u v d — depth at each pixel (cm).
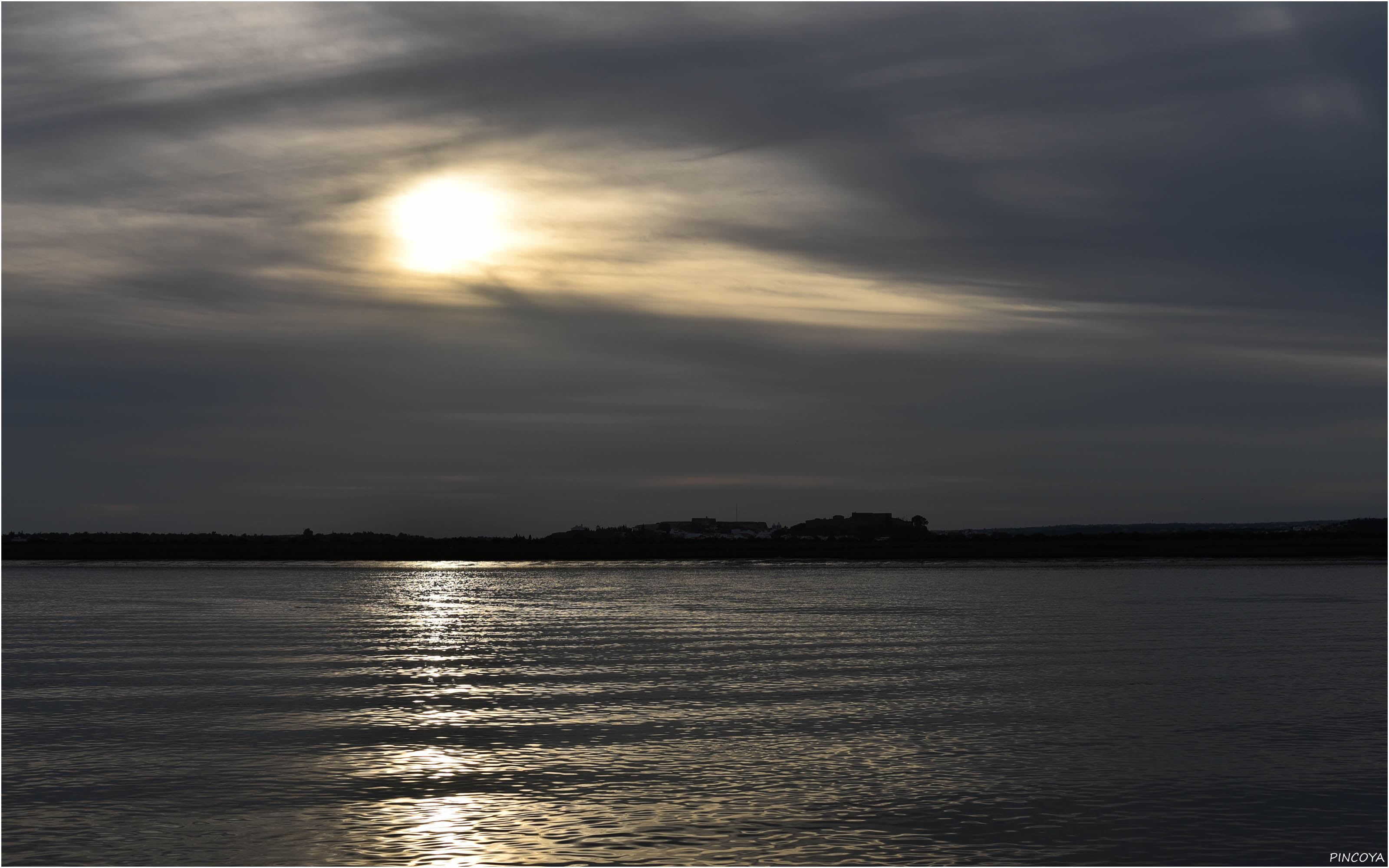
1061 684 3347
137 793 2056
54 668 3734
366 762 2288
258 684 3353
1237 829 1873
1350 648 4309
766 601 7338
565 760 2312
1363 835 1841
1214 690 3228
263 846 1772
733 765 2272
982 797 2042
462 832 1838
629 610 6550
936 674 3584
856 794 2059
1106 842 1806
